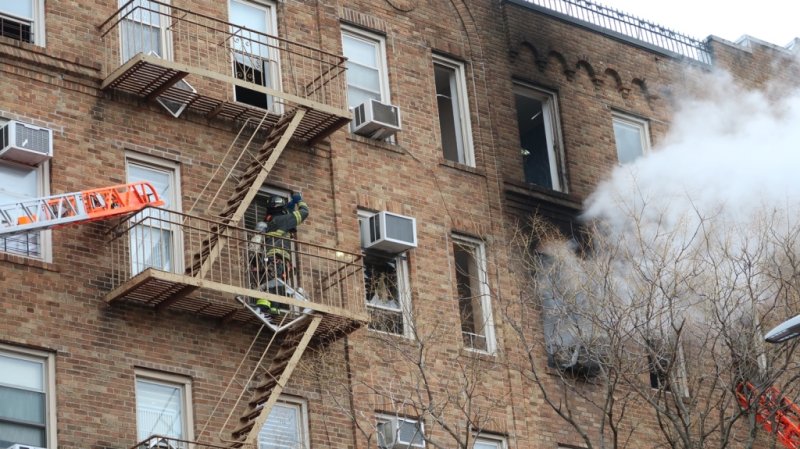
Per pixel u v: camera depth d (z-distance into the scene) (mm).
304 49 40750
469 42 44719
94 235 35125
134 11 37969
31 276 33969
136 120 36906
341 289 38438
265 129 38844
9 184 34844
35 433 33062
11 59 35562
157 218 34969
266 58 40188
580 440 41125
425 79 43125
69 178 35375
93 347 34188
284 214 37375
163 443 34312
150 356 34906
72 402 33500
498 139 43875
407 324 39438
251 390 36000
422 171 41719
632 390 37781
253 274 36938
